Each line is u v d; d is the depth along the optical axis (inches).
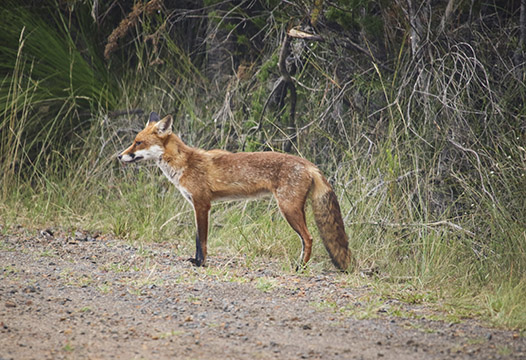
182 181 409.4
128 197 554.6
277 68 577.3
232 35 661.3
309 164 398.6
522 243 378.0
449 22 513.3
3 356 236.2
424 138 482.6
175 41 693.3
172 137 414.0
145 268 389.7
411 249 424.8
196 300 320.5
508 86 505.0
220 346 252.4
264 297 328.5
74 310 300.8
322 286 354.6
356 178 482.0
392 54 549.0
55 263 396.2
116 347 250.1
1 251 421.1
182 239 491.8
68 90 641.6
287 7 572.4
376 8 582.6
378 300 327.0
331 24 560.7
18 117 642.2
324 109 562.3
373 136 521.0
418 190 446.3
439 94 481.4
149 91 661.3
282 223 471.2
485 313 307.7
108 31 699.4
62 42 660.1
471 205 430.6
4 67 652.7
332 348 251.9
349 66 565.3
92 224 518.6
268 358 239.1
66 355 239.1
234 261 423.2
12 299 314.0
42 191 557.9
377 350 250.7
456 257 400.2
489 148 463.8
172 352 244.4
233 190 405.4
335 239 395.9
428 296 336.5
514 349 253.9
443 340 265.3
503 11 573.3
